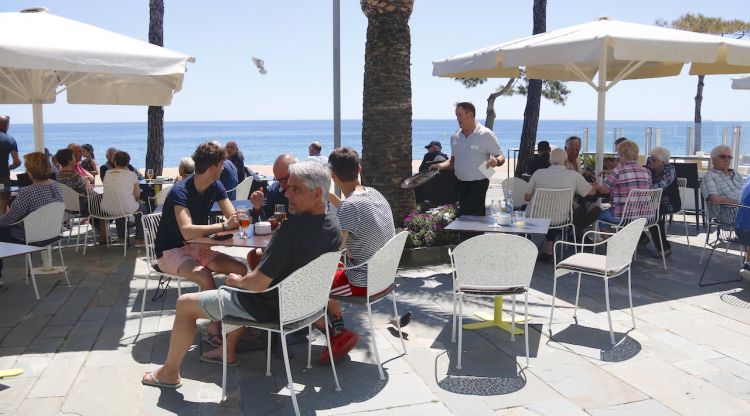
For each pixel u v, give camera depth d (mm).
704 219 9789
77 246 8234
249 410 3656
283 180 5141
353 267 4176
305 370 4242
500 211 5918
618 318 5320
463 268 4219
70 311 5582
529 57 7074
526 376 4113
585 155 14016
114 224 10492
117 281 6645
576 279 6668
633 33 6738
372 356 4496
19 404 3713
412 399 3791
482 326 5074
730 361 4340
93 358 4457
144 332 5020
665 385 3959
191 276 4684
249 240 4602
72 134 131750
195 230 4594
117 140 95188
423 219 7633
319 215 3809
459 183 7336
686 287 6289
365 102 7949
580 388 3922
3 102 9555
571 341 4762
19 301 5895
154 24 11297
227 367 4281
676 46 6645
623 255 4797
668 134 15148
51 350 4613
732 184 7020
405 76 7840
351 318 5352
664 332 4945
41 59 5434
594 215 7523
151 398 3809
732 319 5262
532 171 10266
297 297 3633
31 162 6184
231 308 3707
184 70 6020
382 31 7695
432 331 5023
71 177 8328
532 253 4145
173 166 45812
